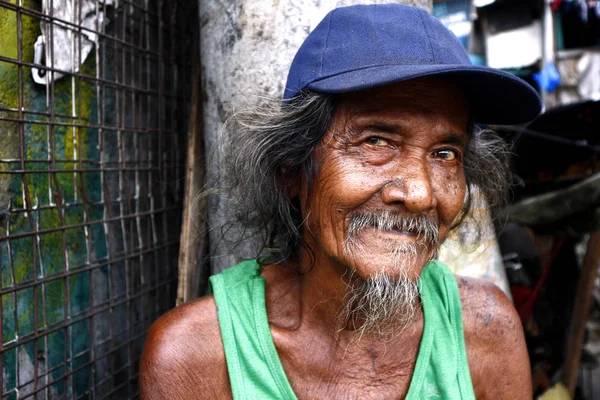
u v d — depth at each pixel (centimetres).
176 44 179
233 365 92
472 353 103
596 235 225
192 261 140
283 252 101
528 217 210
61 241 129
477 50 429
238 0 118
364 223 82
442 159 86
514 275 208
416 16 84
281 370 92
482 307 105
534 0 414
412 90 80
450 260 137
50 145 123
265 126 94
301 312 99
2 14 113
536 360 236
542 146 218
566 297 249
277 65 116
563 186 216
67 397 129
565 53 435
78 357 133
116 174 148
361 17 84
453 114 83
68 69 129
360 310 93
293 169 94
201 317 97
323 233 86
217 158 121
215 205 124
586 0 409
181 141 180
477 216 121
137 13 156
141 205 158
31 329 120
